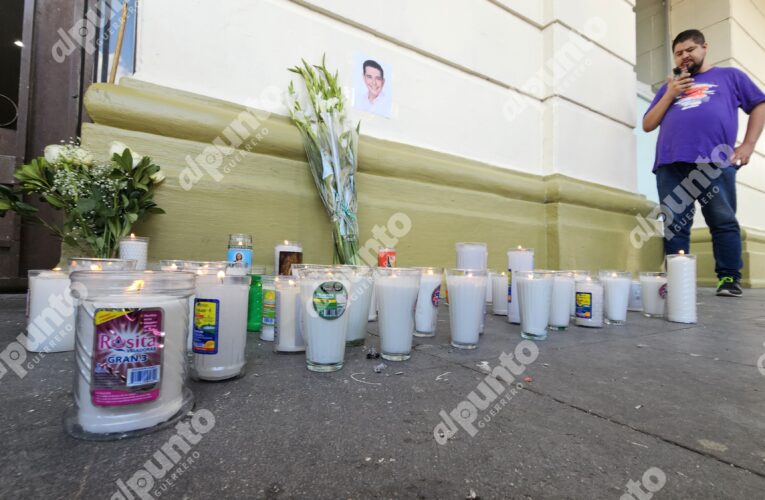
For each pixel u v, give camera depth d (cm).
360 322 125
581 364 108
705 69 295
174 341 68
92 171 142
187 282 71
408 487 50
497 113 281
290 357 110
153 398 63
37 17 216
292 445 59
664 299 194
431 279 141
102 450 56
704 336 149
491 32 278
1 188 136
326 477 51
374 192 220
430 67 251
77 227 144
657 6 503
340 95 198
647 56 512
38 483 48
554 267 284
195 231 171
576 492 49
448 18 258
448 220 244
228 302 89
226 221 177
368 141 221
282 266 159
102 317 60
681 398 83
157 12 171
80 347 61
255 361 105
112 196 144
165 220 165
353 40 221
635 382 94
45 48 218
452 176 248
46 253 218
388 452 58
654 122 299
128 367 61
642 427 69
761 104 288
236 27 187
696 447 62
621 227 325
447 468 54
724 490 50
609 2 329
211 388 84
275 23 197
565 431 67
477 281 124
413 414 72
